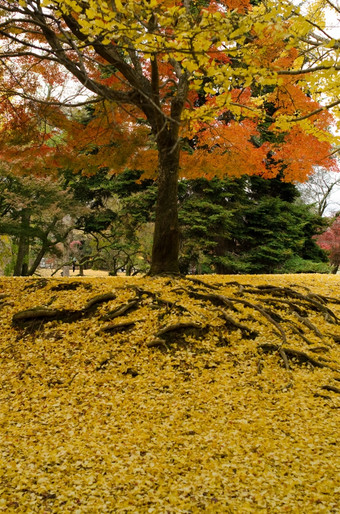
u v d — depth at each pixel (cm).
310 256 2280
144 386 640
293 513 375
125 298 828
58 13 463
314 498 394
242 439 511
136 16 438
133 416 564
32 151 1029
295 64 757
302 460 464
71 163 1071
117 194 2188
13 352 733
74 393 626
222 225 1956
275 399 620
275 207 2116
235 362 710
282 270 2011
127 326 766
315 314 891
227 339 758
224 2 1006
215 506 386
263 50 520
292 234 2123
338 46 560
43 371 679
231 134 1062
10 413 572
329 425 543
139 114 1082
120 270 3725
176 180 958
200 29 416
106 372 672
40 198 1916
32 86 971
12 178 1798
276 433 525
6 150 1016
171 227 955
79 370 679
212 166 1142
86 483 421
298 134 971
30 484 416
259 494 404
